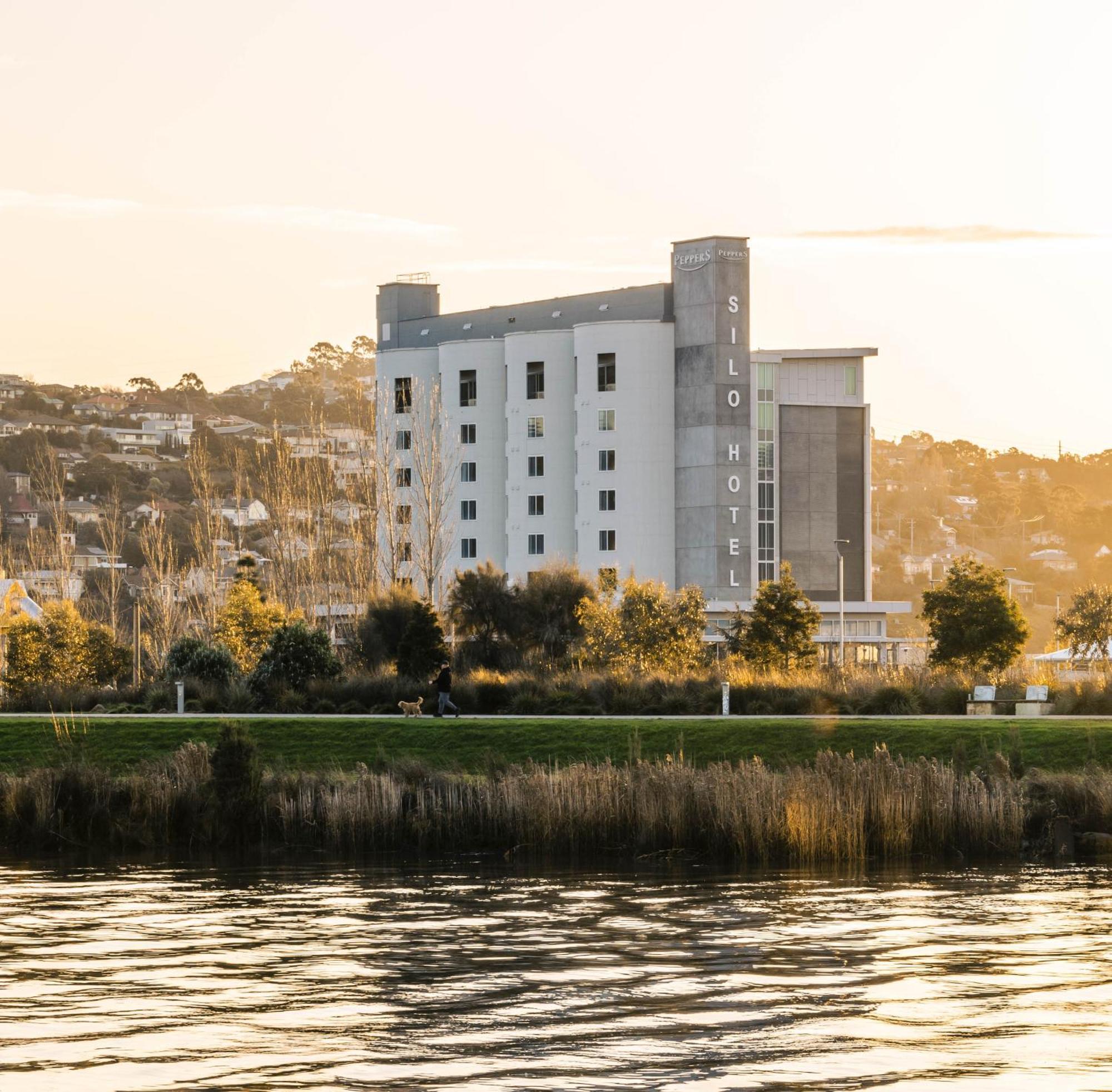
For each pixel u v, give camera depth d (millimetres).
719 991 34719
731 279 157625
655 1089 28266
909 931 40125
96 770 56281
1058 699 73500
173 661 86812
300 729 64938
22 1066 29547
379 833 53031
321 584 157125
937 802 51250
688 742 61219
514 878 47594
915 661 138375
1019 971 36188
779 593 99125
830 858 50094
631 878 47594
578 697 77312
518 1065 29656
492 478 170750
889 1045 30844
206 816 54000
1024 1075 29047
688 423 158500
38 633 101250
